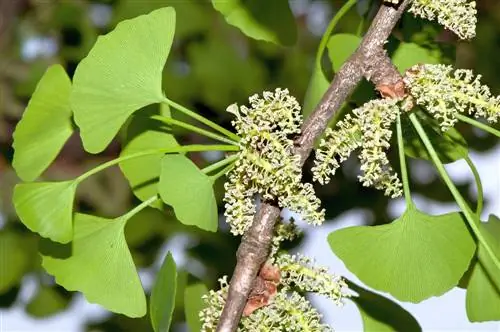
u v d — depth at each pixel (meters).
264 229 0.67
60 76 0.70
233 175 0.67
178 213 0.67
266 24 0.73
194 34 0.93
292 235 0.69
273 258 0.68
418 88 0.68
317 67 0.72
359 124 0.67
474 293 0.70
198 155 0.91
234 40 0.94
